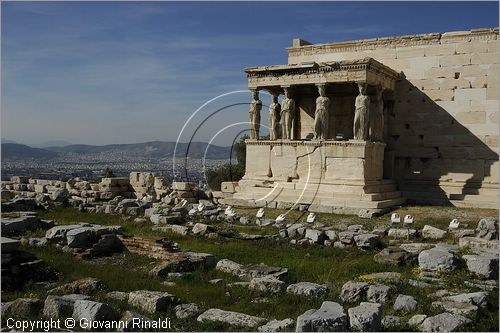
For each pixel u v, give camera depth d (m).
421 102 32.50
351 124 33.38
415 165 32.75
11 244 14.05
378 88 30.88
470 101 31.19
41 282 13.59
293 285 12.61
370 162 29.33
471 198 29.92
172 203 30.83
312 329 9.23
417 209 27.50
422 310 10.76
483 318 10.52
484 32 30.66
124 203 28.14
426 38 32.28
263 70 32.06
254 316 10.59
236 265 14.84
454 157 31.64
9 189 38.09
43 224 21.28
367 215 25.30
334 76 29.72
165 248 17.03
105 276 13.96
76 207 28.39
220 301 11.81
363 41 34.09
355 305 11.45
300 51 36.34
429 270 14.20
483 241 17.12
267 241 19.44
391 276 13.37
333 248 18.28
